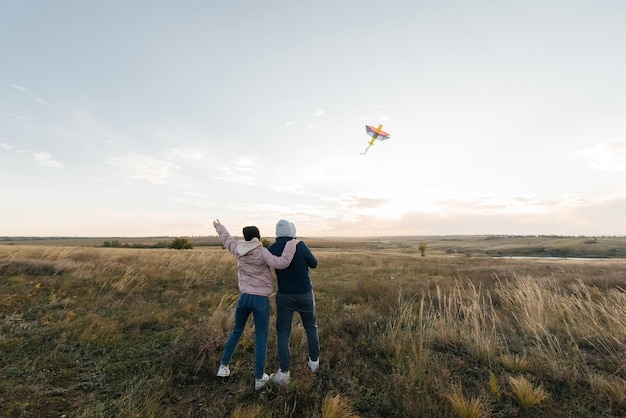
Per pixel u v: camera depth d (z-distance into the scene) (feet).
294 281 11.73
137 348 14.74
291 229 12.16
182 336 16.06
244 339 15.01
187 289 29.48
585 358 13.89
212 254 58.95
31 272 32.96
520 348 14.96
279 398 10.14
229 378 11.86
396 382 11.17
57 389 10.74
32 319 18.31
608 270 50.96
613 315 17.95
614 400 10.37
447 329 16.71
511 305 22.53
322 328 17.94
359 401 10.31
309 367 12.55
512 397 10.54
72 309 20.43
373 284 32.53
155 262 47.50
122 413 9.25
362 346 15.33
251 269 11.55
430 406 9.57
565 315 19.53
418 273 50.62
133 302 22.90
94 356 13.76
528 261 90.48
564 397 10.73
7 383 11.00
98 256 49.73
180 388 11.15
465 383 11.73
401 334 15.79
